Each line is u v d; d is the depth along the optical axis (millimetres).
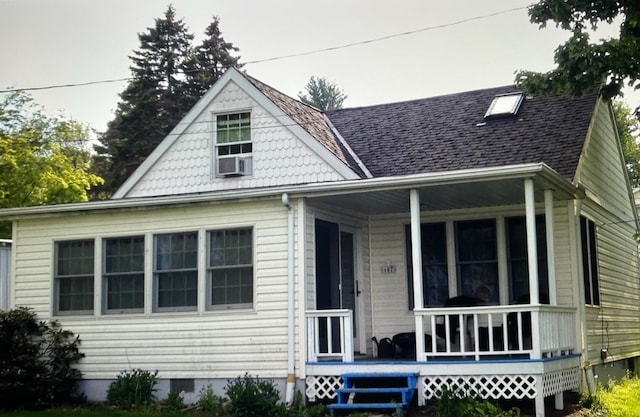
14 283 17688
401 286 17781
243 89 18469
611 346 19156
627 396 16844
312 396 14766
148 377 15805
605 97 17516
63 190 34312
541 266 16625
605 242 19891
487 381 13727
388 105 20875
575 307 16094
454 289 17359
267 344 15328
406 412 13461
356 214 17641
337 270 16719
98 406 15922
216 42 46844
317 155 17625
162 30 46312
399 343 16906
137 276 16734
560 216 16531
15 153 33594
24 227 17766
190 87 45625
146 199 16406
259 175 18109
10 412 14992
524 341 16250
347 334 14742
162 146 19016
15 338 16469
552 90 16734
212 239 16156
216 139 18672
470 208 17344
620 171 22797
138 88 45062
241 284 15797
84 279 17172
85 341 16828
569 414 14258
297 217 15383
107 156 49375
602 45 16406
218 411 14406
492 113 18734
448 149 17812
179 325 16078
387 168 17641
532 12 17484
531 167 13414
